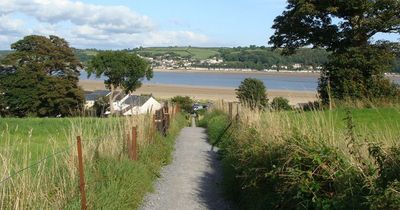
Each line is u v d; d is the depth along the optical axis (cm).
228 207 982
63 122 2214
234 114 1894
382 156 556
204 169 1395
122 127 1246
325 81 2975
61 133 1627
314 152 675
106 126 1212
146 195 1048
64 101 5822
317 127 795
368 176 565
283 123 959
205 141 2089
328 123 817
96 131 1126
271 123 1024
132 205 905
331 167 642
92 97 7694
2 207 628
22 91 5694
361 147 654
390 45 3139
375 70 2886
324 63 3019
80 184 732
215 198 1055
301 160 687
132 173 993
